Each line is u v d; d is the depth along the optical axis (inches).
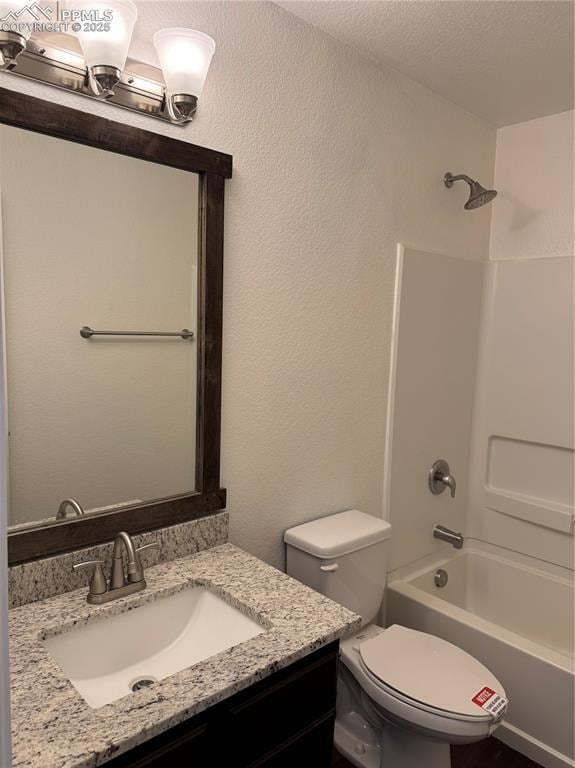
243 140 62.4
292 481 73.7
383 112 78.7
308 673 47.7
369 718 72.9
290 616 49.8
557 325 94.0
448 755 65.7
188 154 56.1
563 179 93.4
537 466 98.3
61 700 38.2
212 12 57.9
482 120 97.2
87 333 52.5
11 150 46.2
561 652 94.1
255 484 69.4
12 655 42.8
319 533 72.2
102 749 33.8
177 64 50.6
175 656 53.2
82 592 52.4
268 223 66.3
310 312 72.9
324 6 63.5
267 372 68.8
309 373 74.0
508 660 77.0
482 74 79.9
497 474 103.9
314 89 69.1
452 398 99.3
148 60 53.4
